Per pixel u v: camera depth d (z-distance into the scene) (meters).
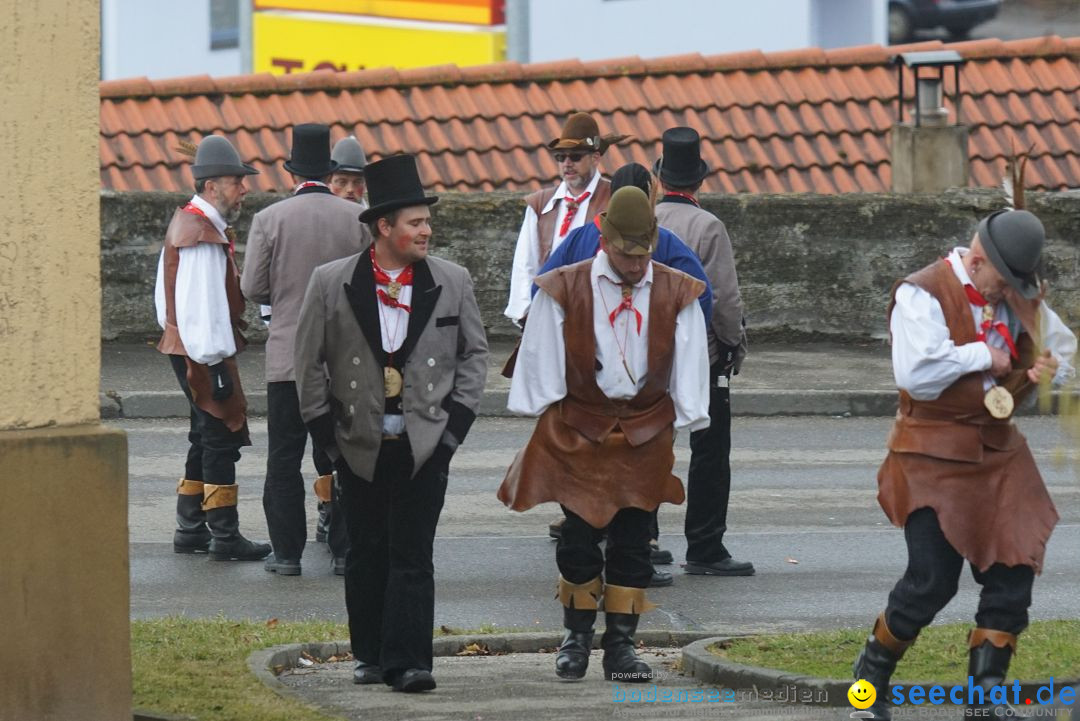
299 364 19.86
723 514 28.48
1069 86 62.03
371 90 60.19
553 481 20.62
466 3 73.31
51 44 15.64
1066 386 17.88
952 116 59.88
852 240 51.78
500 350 50.47
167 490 34.75
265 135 58.06
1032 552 17.36
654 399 20.73
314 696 19.70
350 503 20.19
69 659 15.84
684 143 27.36
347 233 27.61
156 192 50.28
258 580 27.70
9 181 15.48
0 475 15.42
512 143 58.28
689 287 20.61
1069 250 50.91
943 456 17.47
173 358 29.02
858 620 25.34
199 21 84.94
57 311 15.84
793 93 61.12
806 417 44.84
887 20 95.69
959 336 17.45
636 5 89.31
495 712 18.80
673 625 25.06
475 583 27.73
